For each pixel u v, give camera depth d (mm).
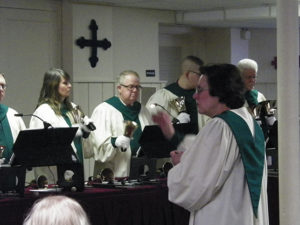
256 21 8188
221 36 9102
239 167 3014
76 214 1843
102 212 4105
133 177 4535
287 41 3752
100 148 4781
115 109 4945
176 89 5258
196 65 5176
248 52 9359
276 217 5020
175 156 3230
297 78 3770
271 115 5277
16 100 6918
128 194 4227
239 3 7516
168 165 4832
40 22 7105
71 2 7242
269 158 5234
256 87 9523
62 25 7281
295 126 3750
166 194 4406
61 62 7297
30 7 7016
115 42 7707
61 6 7270
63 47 7289
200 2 7430
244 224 2994
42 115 4570
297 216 3758
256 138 3084
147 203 4320
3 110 4527
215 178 2955
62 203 1853
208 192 2967
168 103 5242
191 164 2975
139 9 7906
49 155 4016
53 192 4020
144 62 7984
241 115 3061
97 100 7473
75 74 7273
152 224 4348
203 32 9180
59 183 4117
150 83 8039
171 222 4441
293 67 3750
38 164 3963
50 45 7203
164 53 9008
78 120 4668
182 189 2994
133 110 5023
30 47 7035
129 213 4234
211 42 9188
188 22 8234
